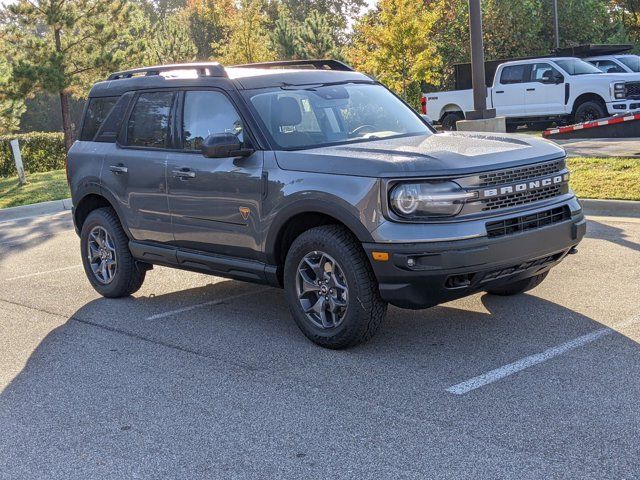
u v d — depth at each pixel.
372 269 5.66
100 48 24.55
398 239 5.37
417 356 5.72
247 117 6.39
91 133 8.03
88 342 6.60
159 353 6.19
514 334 6.05
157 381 5.57
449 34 39.59
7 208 15.98
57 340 6.70
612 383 4.98
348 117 6.67
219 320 6.99
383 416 4.73
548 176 5.88
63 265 9.93
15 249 11.40
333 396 5.09
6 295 8.47
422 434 4.44
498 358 5.56
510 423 4.50
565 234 5.91
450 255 5.32
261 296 7.75
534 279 6.80
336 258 5.74
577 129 16.80
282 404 5.02
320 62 7.79
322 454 4.29
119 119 7.67
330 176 5.73
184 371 5.74
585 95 22.11
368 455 4.23
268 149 6.22
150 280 8.71
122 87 7.75
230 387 5.37
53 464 4.38
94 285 8.09
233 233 6.47
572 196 6.12
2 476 4.28
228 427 4.72
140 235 7.41
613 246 8.63
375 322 5.77
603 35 45.41
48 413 5.11
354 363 5.66
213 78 6.79
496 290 7.03
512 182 5.65
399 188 5.41
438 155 5.57
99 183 7.71
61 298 8.17
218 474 4.14
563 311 6.53
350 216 5.55
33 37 24.02
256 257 6.38
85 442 4.64
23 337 6.86
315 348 6.06
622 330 5.97
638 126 16.00
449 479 3.91
